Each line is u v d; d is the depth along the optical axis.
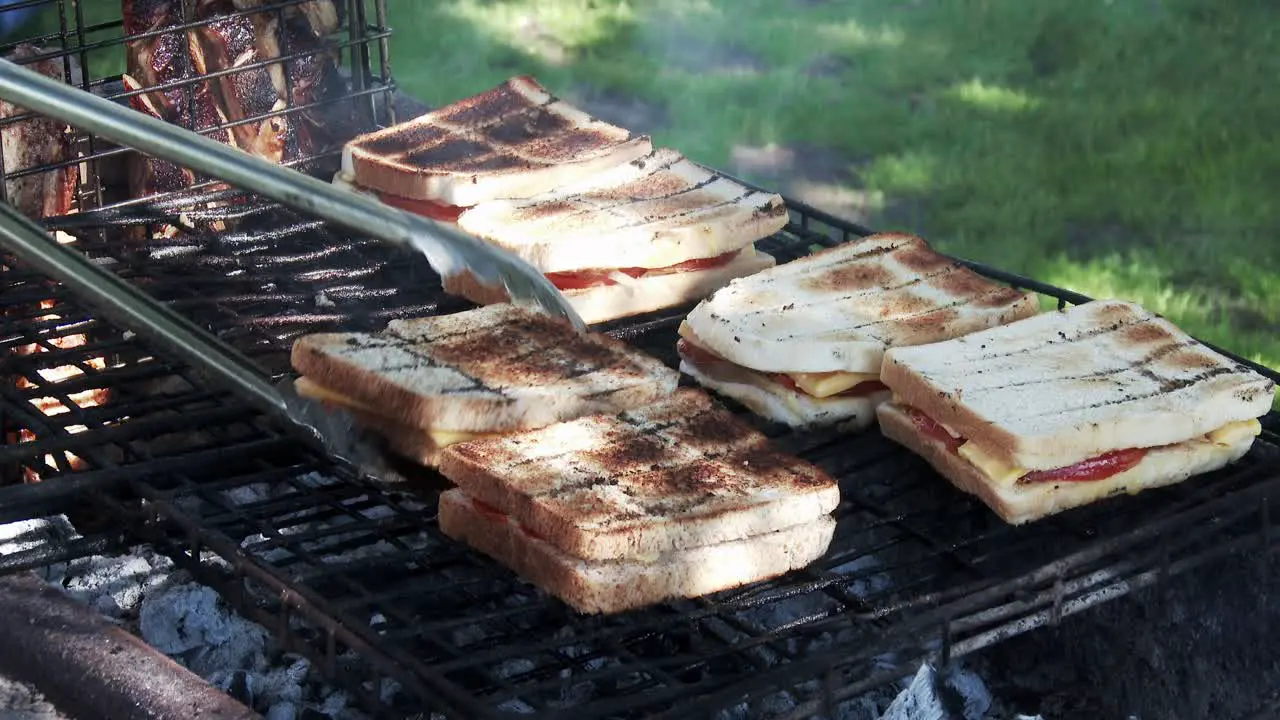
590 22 2.29
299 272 1.06
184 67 1.14
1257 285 1.48
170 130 0.60
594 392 0.87
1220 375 0.88
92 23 1.98
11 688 0.77
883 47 2.21
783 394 0.92
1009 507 0.84
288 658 0.87
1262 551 0.84
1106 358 0.90
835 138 1.88
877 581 0.93
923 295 0.97
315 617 0.73
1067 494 0.85
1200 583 0.86
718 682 0.72
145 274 1.04
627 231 1.00
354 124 1.24
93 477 0.83
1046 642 0.89
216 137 1.15
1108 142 1.86
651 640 0.86
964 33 2.27
